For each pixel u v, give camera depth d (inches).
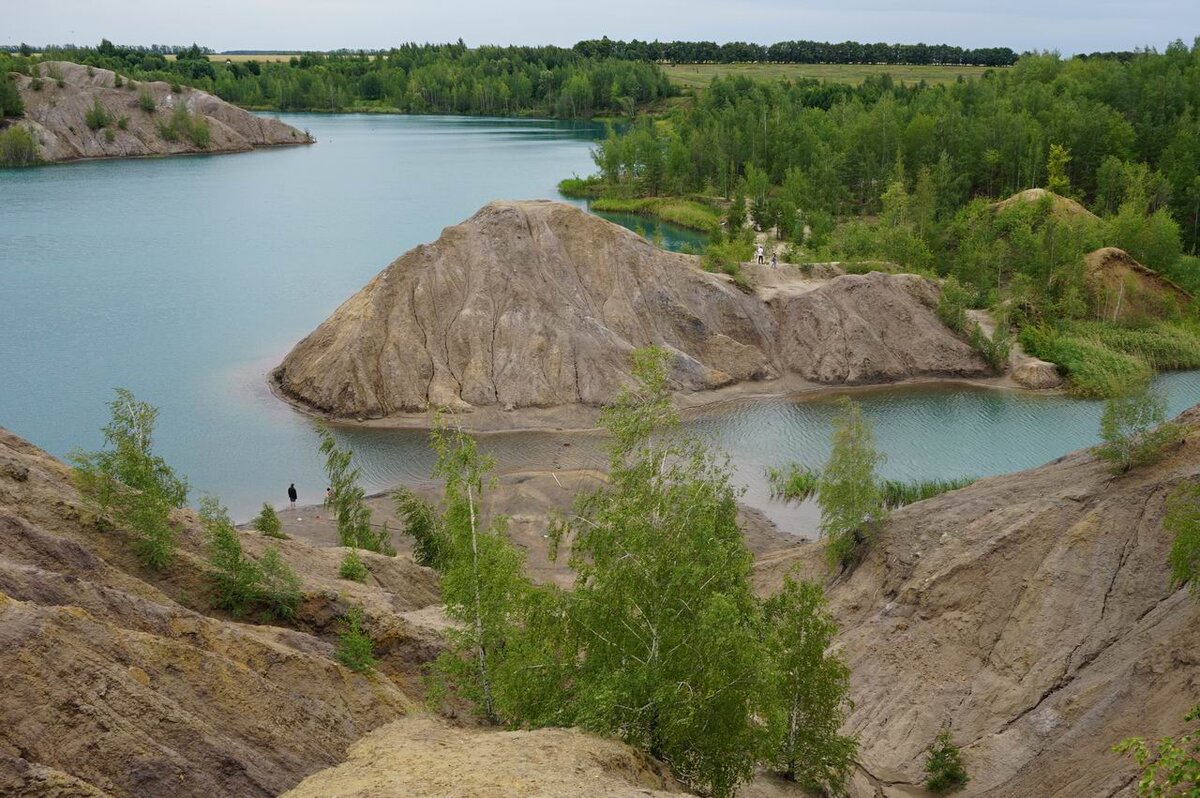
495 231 3368.6
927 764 1366.9
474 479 1076.5
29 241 5388.8
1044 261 3907.5
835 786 1239.5
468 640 1037.2
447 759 910.4
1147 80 6663.4
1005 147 5743.1
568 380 3046.3
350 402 2908.5
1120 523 1640.0
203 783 849.5
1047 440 2805.1
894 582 1814.7
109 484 1312.7
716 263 3762.3
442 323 3164.4
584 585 981.8
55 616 906.7
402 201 6899.6
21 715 804.6
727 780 997.8
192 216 6274.6
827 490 1948.8
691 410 3038.9
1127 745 715.4
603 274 3412.9
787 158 6727.4
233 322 3868.1
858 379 3324.3
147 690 898.1
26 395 3002.0
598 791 810.2
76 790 748.6
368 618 1354.6
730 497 1229.7
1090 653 1465.3
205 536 1429.6
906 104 7736.2
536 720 1026.1
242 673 1010.7
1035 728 1355.8
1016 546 1695.4
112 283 4480.8
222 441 2709.2
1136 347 3511.3
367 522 2073.1
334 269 4827.8
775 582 1974.7
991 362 3425.2
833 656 1305.4
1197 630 1290.6
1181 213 4936.0
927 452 2711.6
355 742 1040.8
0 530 1131.9
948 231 4665.4
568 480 2452.0
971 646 1584.6
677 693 927.0
